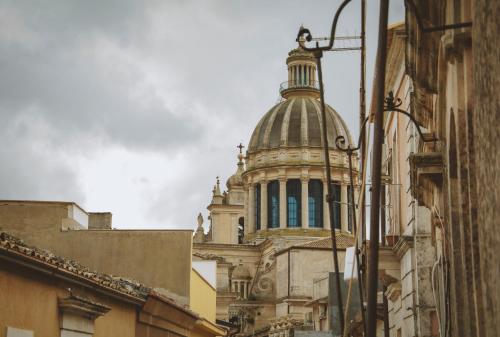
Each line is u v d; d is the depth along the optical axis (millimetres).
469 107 11211
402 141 27234
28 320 14656
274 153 95188
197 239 111250
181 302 29047
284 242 91562
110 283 18609
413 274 24828
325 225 92312
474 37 8984
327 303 56438
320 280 65500
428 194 16375
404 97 26328
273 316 89125
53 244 28688
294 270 85125
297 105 97562
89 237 29031
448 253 14180
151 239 29453
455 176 12953
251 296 90938
